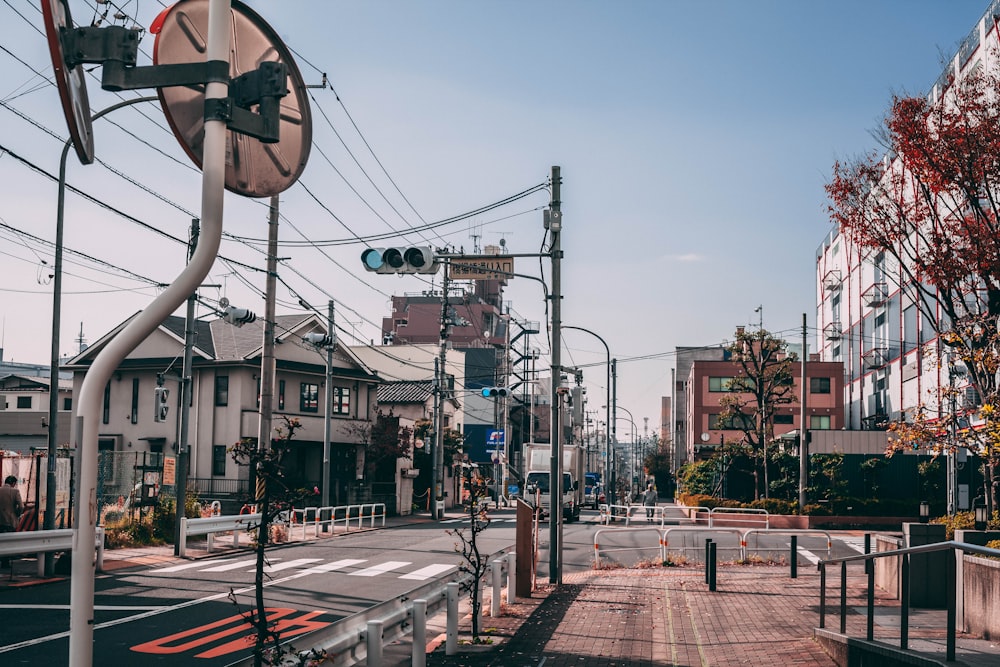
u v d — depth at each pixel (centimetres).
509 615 1486
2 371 9000
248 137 530
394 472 5059
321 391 4866
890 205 2023
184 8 486
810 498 4838
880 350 6262
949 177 1839
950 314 1895
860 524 4325
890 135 1934
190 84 438
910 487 4812
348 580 1847
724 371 7756
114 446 4566
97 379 409
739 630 1360
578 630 1349
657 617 1491
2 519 1814
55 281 1912
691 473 6172
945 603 1230
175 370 4478
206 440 4422
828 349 8338
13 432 5325
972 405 1789
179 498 2245
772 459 5062
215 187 434
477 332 10731
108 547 2345
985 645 940
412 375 7331
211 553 2328
